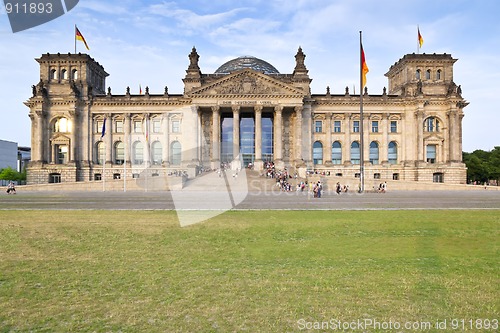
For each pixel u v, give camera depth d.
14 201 54.78
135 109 120.81
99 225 30.92
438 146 121.00
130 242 24.72
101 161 121.31
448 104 119.06
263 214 38.81
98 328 12.59
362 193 76.44
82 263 19.88
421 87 119.88
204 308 14.12
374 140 122.94
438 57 122.00
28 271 18.52
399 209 43.47
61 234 27.12
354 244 24.31
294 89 112.94
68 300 14.91
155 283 16.81
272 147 124.12
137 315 13.55
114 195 66.56
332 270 18.67
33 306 14.38
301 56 121.50
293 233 27.81
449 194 71.50
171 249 22.89
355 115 123.00
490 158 165.88
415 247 23.52
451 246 23.81
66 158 120.50
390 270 18.66
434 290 15.97
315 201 55.94
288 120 121.69
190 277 17.59
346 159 122.19
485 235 27.14
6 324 12.90
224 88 112.94
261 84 113.19
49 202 52.88
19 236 26.41
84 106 120.50
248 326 12.67
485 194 70.88
